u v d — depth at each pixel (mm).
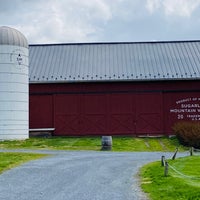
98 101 38688
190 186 13875
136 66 39656
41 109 38844
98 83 38750
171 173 16656
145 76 38031
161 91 38531
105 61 40844
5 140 33281
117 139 35812
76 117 38688
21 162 20359
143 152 27844
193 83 38531
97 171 17719
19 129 34094
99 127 38500
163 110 38469
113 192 13484
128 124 38438
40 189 14016
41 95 38875
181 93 38500
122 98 38625
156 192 13344
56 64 40531
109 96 38656
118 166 19266
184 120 38312
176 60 40344
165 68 39125
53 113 38781
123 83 38656
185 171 17359
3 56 33781
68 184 14852
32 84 38812
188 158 22000
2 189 14039
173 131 37469
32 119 38781
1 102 33594
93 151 28000
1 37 33875
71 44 44375
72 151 27578
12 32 34375
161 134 38250
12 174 16906
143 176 16406
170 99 38500
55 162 20531
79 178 16031
